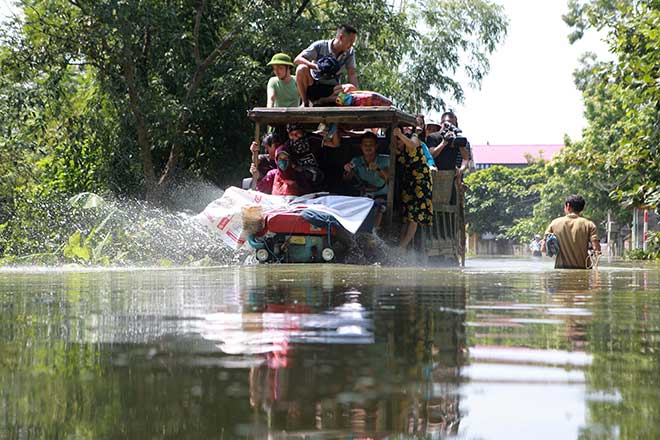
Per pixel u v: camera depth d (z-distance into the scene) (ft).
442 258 41.68
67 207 43.96
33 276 20.38
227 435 3.38
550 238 30.48
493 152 398.83
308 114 35.99
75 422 3.60
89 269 27.07
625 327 7.71
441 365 5.16
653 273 23.85
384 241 35.96
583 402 3.97
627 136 56.95
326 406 3.87
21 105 72.43
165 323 7.90
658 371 4.99
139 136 75.92
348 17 76.84
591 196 150.61
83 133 77.66
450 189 41.65
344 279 17.30
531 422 3.56
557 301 11.29
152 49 76.43
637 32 49.16
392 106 36.24
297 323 7.85
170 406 3.88
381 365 5.19
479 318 8.52
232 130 80.38
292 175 36.70
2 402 4.00
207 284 15.60
